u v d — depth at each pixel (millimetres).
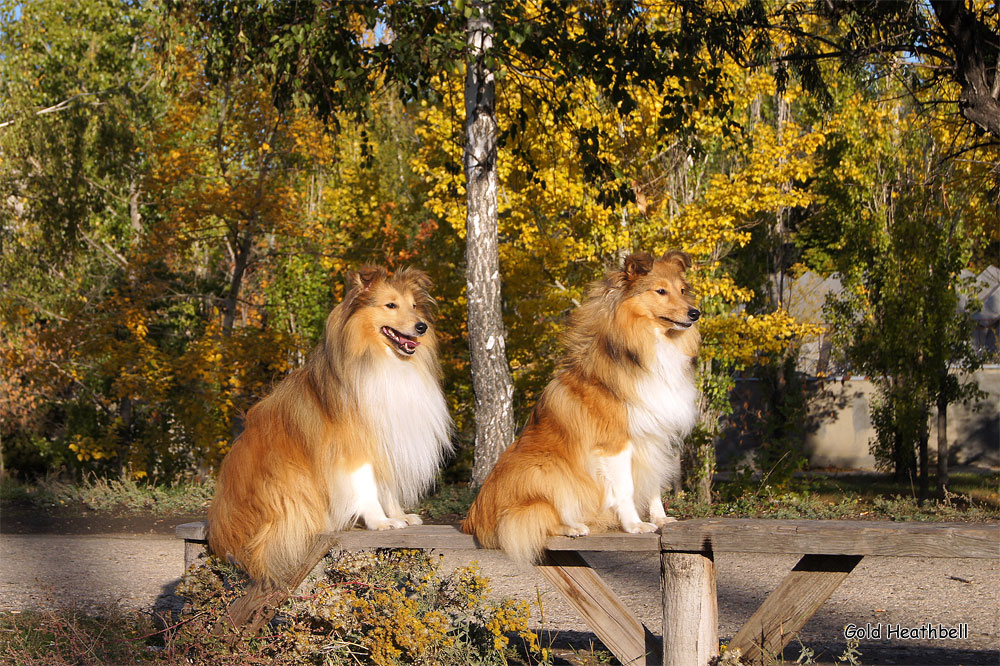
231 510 5062
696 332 5070
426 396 5109
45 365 17391
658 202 14109
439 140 13750
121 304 16406
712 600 4484
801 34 10398
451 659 4766
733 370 16375
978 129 10539
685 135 11617
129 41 21703
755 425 17141
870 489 15820
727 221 12570
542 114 12695
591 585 4684
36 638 5617
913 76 10719
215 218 17812
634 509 4711
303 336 17625
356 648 5027
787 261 22531
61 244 19047
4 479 18531
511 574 8117
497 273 11320
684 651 4348
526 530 4559
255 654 4836
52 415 22078
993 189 12281
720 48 10758
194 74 15523
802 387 19141
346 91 11242
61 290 20500
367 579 4977
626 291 4836
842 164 15727
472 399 17688
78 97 19672
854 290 16469
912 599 7125
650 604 7078
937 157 14672
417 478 5121
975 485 16875
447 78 11914
